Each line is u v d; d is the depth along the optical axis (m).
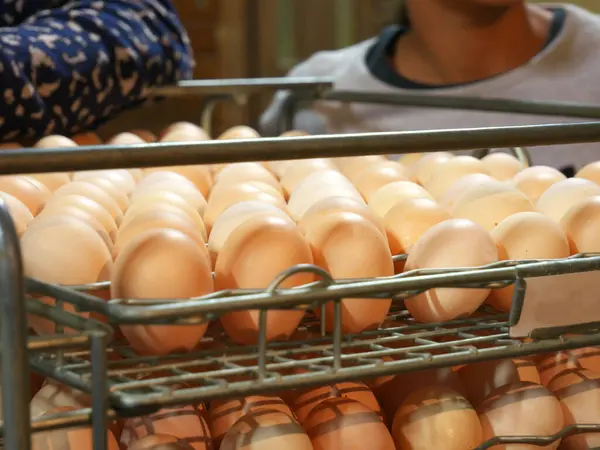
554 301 0.43
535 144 0.40
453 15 1.10
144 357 0.39
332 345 0.42
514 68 1.13
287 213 0.55
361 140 0.37
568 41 1.10
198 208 0.58
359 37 2.14
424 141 0.38
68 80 0.75
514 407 0.48
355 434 0.45
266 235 0.44
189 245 0.42
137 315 0.34
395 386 0.51
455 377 0.51
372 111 1.15
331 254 0.46
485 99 0.87
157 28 0.86
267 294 0.36
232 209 0.50
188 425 0.45
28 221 0.50
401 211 0.53
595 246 0.50
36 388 0.47
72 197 0.52
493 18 1.10
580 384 0.52
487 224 0.53
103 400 0.34
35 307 0.35
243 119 2.04
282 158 0.36
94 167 0.34
